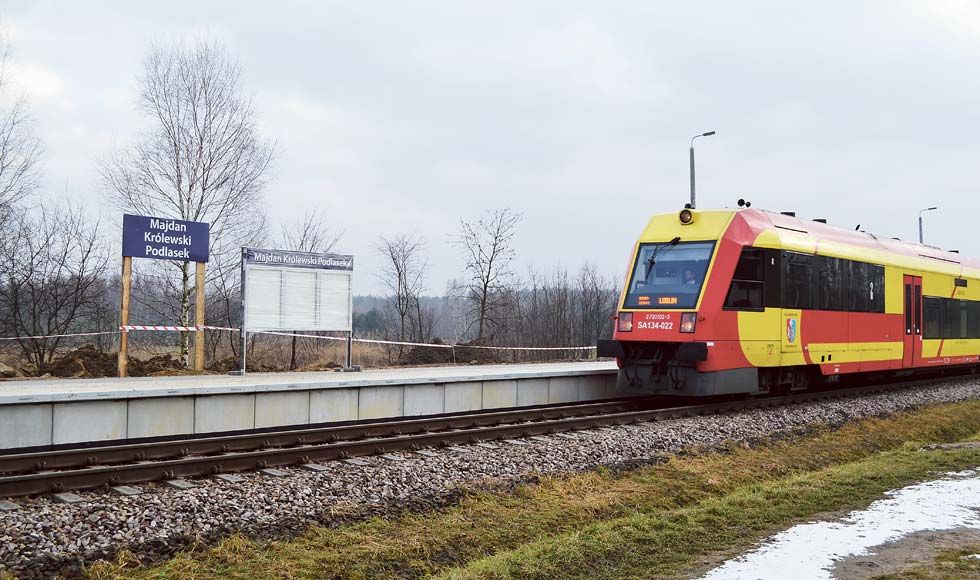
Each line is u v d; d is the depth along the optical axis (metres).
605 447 11.84
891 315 20.48
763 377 16.75
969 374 27.28
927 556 6.91
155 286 28.20
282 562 6.86
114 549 6.82
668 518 8.53
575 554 7.25
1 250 25.19
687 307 15.19
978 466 11.14
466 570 6.82
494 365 24.23
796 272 16.83
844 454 13.48
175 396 12.13
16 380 15.36
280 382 13.88
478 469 10.14
